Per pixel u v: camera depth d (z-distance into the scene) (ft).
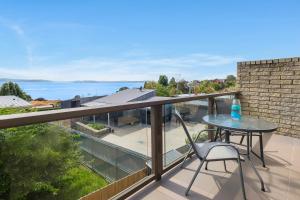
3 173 5.76
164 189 7.60
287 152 11.31
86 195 7.37
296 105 14.15
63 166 7.24
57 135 6.90
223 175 8.66
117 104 6.16
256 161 10.08
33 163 6.34
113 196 7.01
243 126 8.30
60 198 7.02
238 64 17.01
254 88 16.14
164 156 8.96
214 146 7.18
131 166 8.55
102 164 8.37
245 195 6.83
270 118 15.38
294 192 7.44
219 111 12.87
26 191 6.13
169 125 8.96
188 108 9.89
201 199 7.02
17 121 3.99
